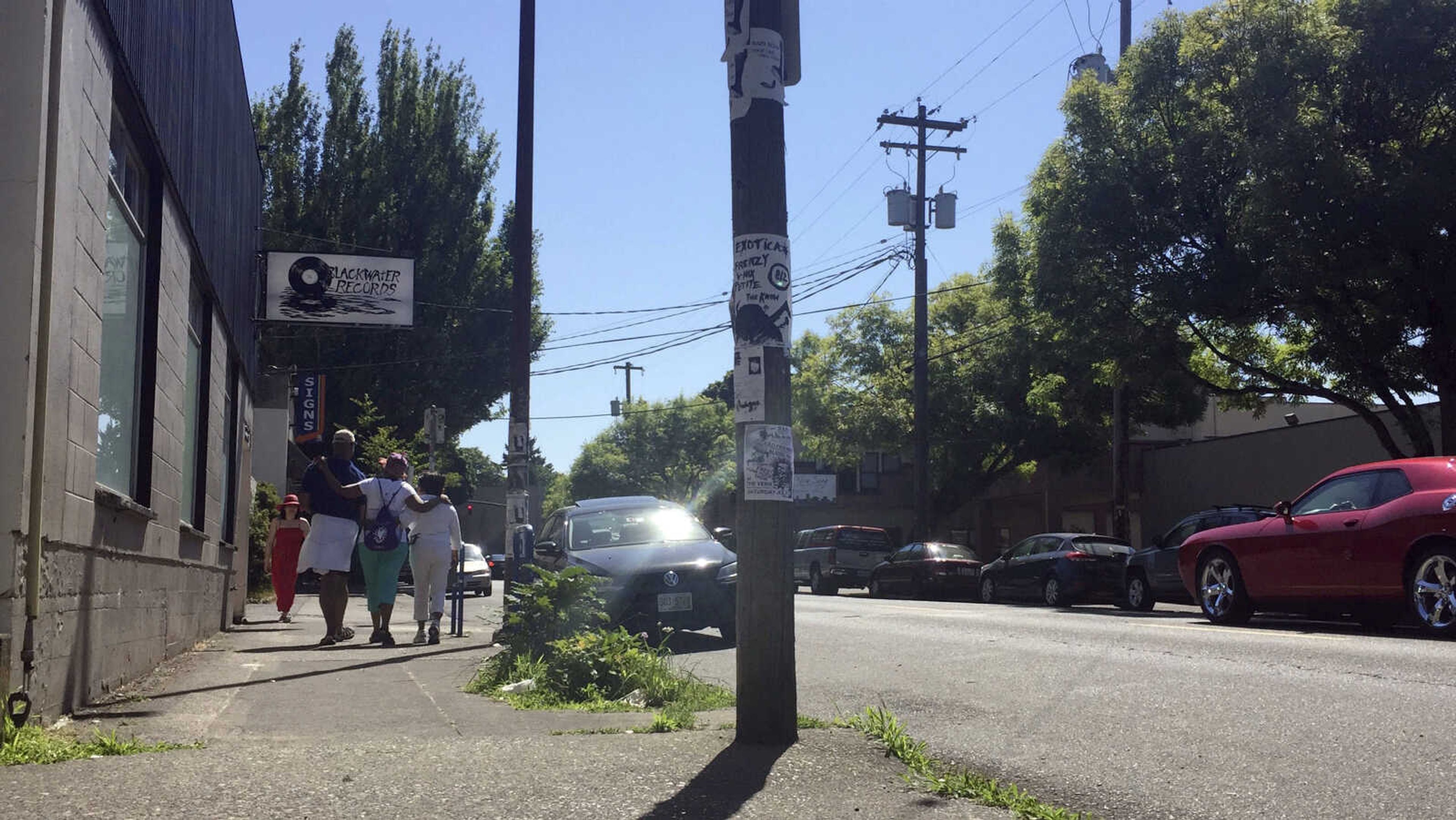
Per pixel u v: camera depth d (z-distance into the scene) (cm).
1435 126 1709
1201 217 1877
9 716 476
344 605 1134
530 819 377
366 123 3819
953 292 3944
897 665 923
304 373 3572
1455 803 444
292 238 3659
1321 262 1667
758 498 511
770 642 511
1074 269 1978
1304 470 2562
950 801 420
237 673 840
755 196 514
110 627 662
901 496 5028
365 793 405
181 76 867
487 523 7644
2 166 487
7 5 494
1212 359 2333
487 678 802
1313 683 744
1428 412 2219
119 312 710
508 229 4016
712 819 385
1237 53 1833
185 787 408
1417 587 1098
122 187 714
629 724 596
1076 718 643
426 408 3719
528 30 1375
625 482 8306
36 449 495
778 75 525
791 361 520
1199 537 1389
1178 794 464
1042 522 4262
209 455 1112
